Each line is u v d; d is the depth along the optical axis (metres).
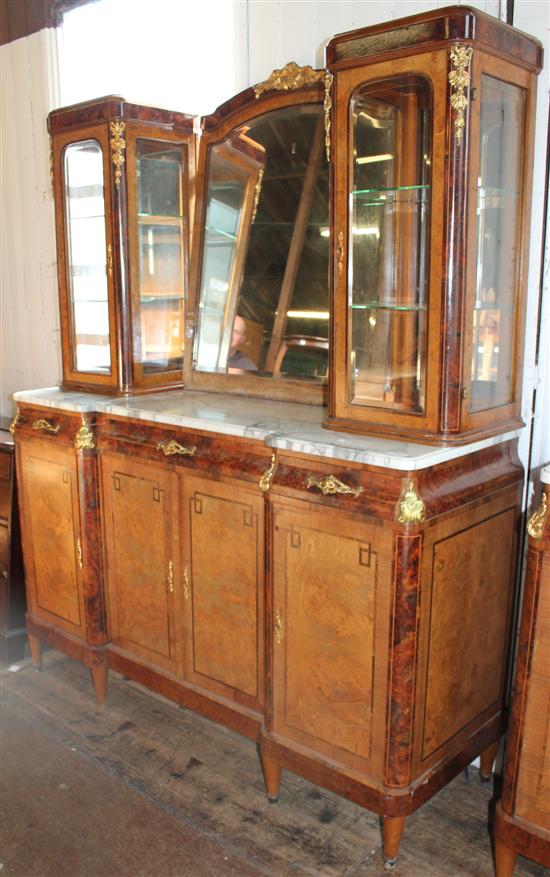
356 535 1.82
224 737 2.51
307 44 2.49
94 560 2.62
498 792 2.24
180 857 1.99
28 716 2.63
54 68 3.36
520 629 1.78
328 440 1.92
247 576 2.15
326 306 2.44
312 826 2.11
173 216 2.75
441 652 1.90
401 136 1.86
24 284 3.75
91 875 1.93
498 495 2.00
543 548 1.70
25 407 2.81
